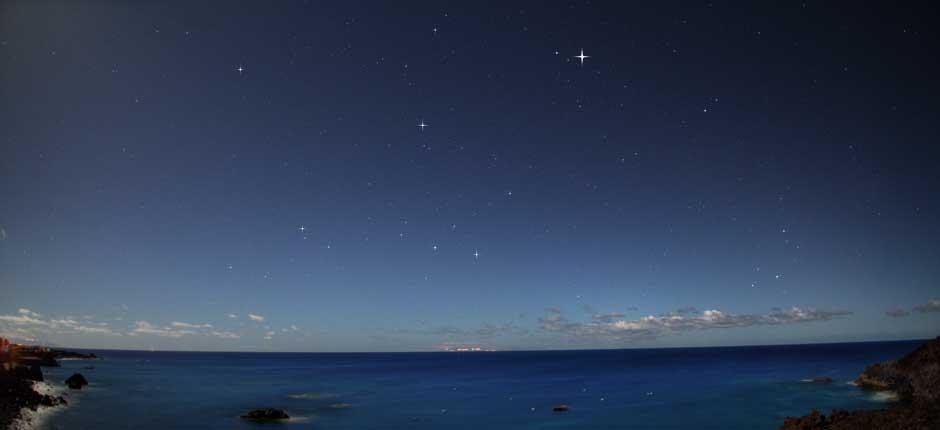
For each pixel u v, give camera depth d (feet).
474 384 240.94
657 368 352.08
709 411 129.90
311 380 267.18
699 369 319.27
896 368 136.26
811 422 76.54
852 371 245.86
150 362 454.40
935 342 131.64
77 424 98.17
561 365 466.70
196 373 299.79
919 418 63.21
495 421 122.93
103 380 204.95
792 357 438.81
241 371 349.41
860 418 71.72
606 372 325.83
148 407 132.46
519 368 423.23
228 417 122.01
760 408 130.41
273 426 112.47
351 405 153.07
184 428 105.60
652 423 116.06
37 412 105.19
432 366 487.61
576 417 127.75
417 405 154.51
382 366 489.67
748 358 463.42
